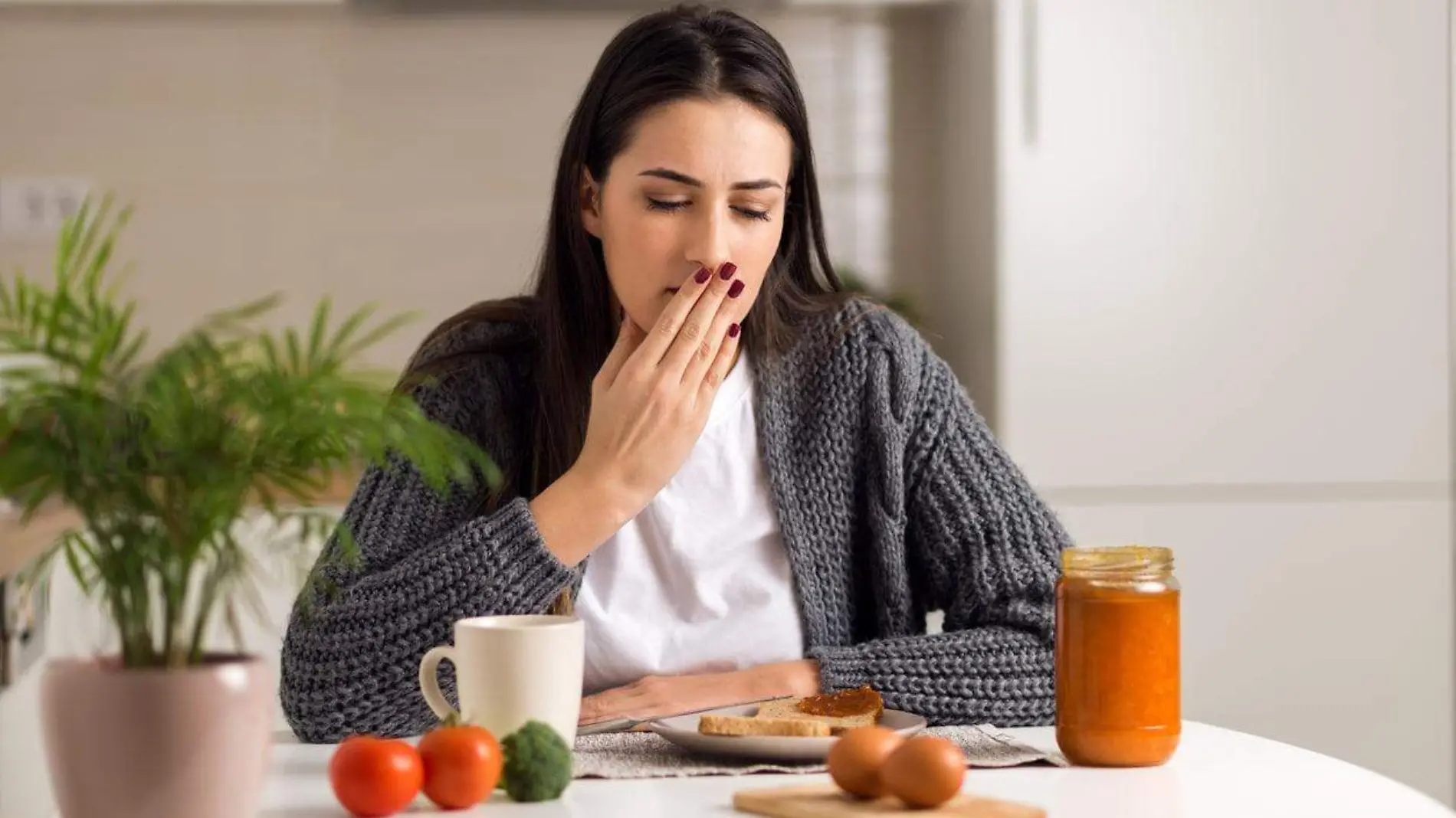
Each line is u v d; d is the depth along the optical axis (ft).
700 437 5.39
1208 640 10.48
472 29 11.42
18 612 6.14
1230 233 10.47
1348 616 10.57
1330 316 10.55
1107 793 3.64
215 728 2.98
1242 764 3.99
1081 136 10.37
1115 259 10.42
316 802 3.60
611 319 5.53
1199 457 10.49
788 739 3.87
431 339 5.71
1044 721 4.92
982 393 10.67
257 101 11.30
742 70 4.97
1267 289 10.51
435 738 3.43
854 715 4.26
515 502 4.67
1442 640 10.63
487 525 4.63
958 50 11.12
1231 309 10.48
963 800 3.40
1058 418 10.39
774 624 5.35
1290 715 10.55
